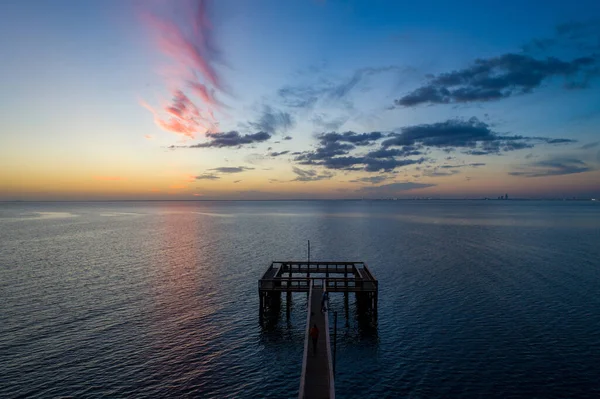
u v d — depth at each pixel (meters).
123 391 21.05
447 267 51.81
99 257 60.59
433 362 24.56
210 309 34.84
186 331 29.67
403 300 37.31
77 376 22.45
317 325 26.80
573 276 45.69
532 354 25.30
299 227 115.81
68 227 116.00
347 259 59.12
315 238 85.81
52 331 28.91
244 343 27.91
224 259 59.25
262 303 33.28
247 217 174.25
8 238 85.38
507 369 23.44
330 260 58.41
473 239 81.06
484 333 28.84
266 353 26.31
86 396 20.45
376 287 33.62
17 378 22.03
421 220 142.62
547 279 44.31
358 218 159.75
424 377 22.77
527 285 41.75
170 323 31.22
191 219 159.50
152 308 34.78
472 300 36.81
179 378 22.64
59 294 38.75
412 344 27.31
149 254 63.72
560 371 23.03
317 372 20.64
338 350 26.64
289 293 34.34
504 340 27.56
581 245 70.56
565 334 28.36
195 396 20.83
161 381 22.22
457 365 24.08
